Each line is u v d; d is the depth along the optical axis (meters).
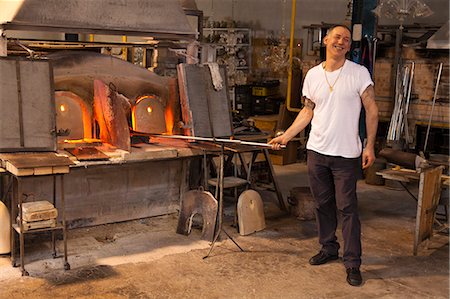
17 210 4.42
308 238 4.90
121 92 5.08
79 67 4.84
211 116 5.13
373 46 6.88
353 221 4.03
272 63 8.77
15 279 3.82
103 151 4.57
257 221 5.01
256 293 3.77
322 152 4.06
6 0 4.46
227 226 5.13
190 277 3.98
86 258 4.22
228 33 9.53
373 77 6.95
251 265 4.24
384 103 7.67
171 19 5.09
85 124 4.95
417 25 7.46
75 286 3.75
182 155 4.82
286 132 4.30
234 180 5.09
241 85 9.16
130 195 5.10
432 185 4.66
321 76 4.04
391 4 6.64
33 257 4.20
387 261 4.45
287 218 5.47
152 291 3.73
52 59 4.71
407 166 5.03
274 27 9.64
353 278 3.96
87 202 4.87
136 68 5.15
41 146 4.22
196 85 5.08
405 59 7.41
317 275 4.11
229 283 3.91
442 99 7.14
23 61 4.20
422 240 4.67
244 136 5.58
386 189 6.93
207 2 10.78
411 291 3.89
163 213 5.34
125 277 3.93
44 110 4.24
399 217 5.70
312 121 4.16
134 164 5.01
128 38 9.27
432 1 7.71
